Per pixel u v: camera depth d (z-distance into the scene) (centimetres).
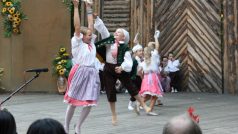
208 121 1160
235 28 1928
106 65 1087
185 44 2030
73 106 927
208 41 1983
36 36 1888
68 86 935
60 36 1880
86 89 921
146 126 1084
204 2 1994
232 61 1931
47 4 1888
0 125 397
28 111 1355
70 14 1881
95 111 1345
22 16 1873
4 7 1858
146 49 1300
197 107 1447
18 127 1081
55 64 1859
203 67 1991
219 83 1959
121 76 1116
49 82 1873
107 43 1073
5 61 1869
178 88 2028
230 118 1214
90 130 1031
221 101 1620
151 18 2058
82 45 931
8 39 1873
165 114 1286
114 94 1091
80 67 927
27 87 1883
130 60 1080
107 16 2073
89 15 967
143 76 1303
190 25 2022
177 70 2000
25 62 1888
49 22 1888
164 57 2023
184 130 290
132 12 2062
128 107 1383
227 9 1942
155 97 1276
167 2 2056
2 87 1866
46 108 1423
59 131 347
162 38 2062
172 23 2052
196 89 2006
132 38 2067
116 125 1098
